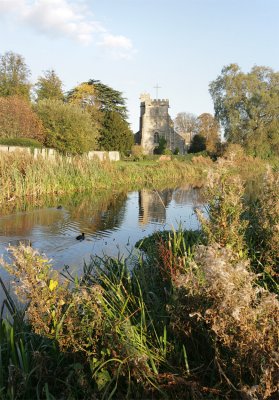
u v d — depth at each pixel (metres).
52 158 23.38
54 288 3.59
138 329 3.67
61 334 3.40
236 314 2.57
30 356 3.45
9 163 19.75
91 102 64.75
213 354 3.21
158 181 33.09
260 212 5.82
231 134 53.81
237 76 54.31
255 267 5.23
